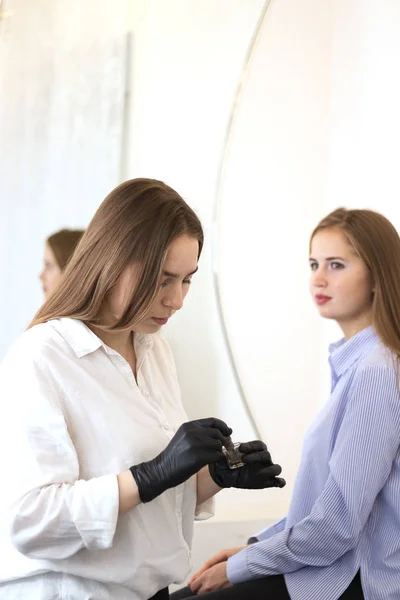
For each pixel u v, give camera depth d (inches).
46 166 114.7
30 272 114.1
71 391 44.7
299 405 117.0
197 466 41.7
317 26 117.7
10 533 41.2
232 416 113.1
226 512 108.2
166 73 117.0
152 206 45.2
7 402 43.4
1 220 113.4
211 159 115.6
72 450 42.9
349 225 61.6
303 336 118.0
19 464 41.9
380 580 53.1
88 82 115.5
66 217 114.9
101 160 115.4
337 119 116.0
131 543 45.5
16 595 44.5
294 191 117.3
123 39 116.2
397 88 100.5
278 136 116.4
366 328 59.9
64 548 42.0
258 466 49.4
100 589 44.7
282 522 63.2
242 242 114.9
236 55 115.8
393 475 54.3
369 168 106.9
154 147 117.0
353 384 55.4
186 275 46.6
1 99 113.3
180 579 48.7
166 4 117.0
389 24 103.0
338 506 52.8
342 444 53.7
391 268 60.2
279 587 54.6
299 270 118.2
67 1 115.2
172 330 113.5
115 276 44.8
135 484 41.9
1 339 113.4
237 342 114.0
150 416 47.8
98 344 46.0
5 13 113.1
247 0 115.4
